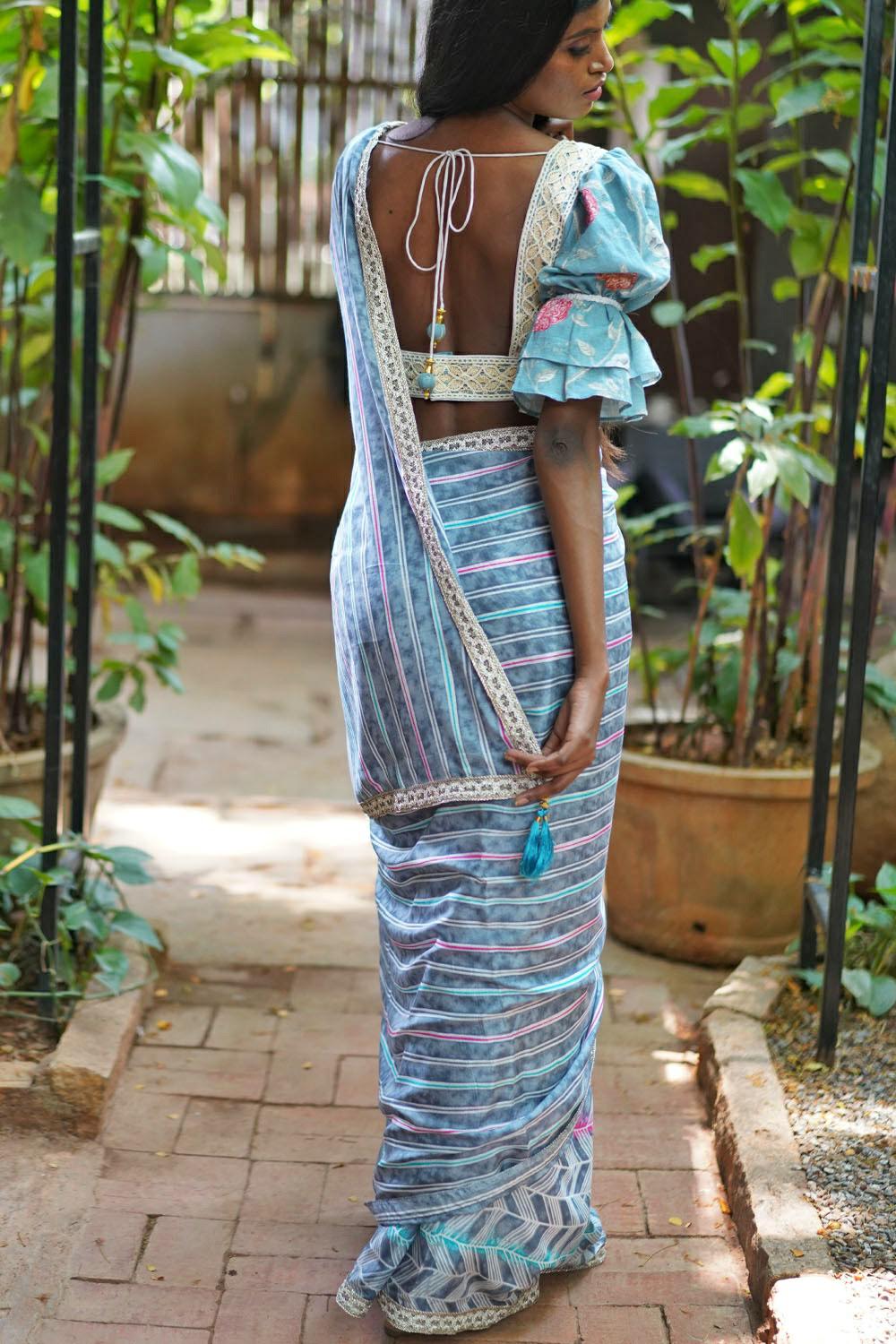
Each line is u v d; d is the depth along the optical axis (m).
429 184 1.81
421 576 1.84
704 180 3.23
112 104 3.05
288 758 4.58
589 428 1.76
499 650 1.83
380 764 1.93
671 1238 2.22
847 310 2.52
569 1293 2.10
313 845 3.79
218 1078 2.62
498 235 1.77
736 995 2.74
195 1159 2.38
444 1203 1.93
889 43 2.97
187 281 7.30
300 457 7.55
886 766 3.19
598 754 1.90
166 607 6.43
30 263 2.73
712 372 5.88
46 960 2.55
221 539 7.51
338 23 6.88
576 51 1.77
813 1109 2.40
